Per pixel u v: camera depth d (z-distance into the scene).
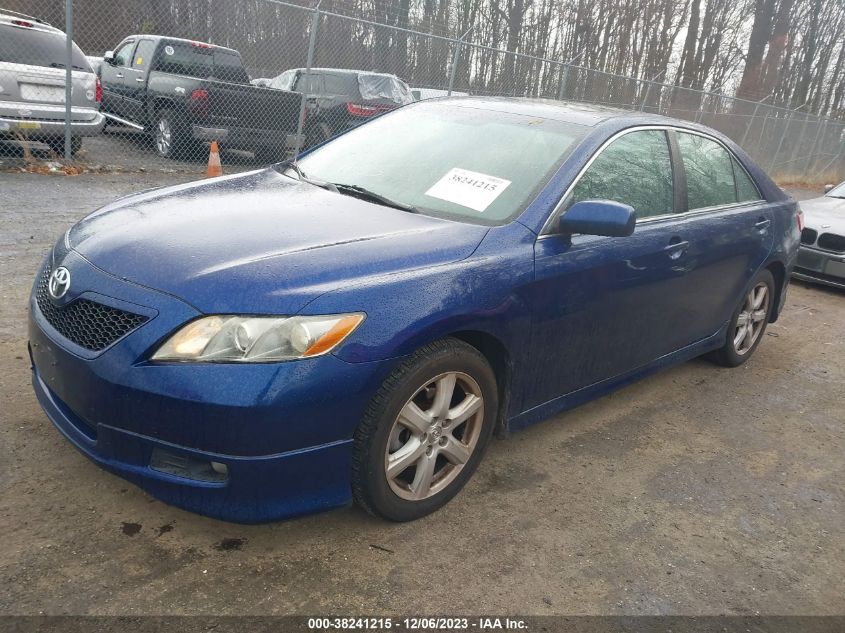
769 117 19.50
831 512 3.23
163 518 2.56
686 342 4.16
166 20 11.45
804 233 7.68
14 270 5.06
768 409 4.36
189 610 2.15
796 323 6.49
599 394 3.58
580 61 27.14
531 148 3.30
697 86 30.69
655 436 3.79
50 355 2.45
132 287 2.33
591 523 2.89
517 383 2.98
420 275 2.51
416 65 12.41
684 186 3.90
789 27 30.89
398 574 2.43
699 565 2.71
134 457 2.29
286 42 11.45
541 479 3.19
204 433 2.16
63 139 9.04
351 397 2.30
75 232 2.85
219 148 10.30
